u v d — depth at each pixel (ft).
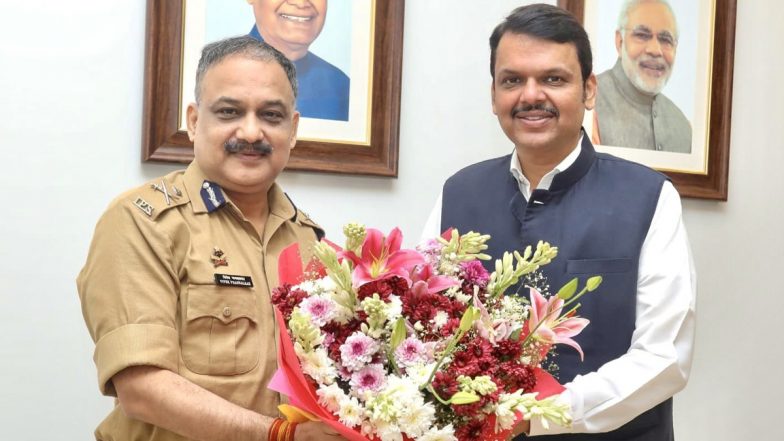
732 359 10.00
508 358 4.64
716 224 9.98
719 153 9.82
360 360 4.35
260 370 5.46
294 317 4.39
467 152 9.00
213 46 5.87
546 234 6.78
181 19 7.88
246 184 5.70
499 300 4.99
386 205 8.68
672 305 6.46
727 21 9.86
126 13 7.85
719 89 9.82
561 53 6.58
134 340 5.10
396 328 4.32
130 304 5.19
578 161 6.85
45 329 7.57
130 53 7.86
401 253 4.68
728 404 9.96
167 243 5.37
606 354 6.52
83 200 7.70
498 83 6.79
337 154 8.38
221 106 5.65
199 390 5.10
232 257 5.63
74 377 7.66
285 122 5.82
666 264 6.56
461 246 4.96
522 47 6.61
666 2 9.64
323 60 8.39
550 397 4.55
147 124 7.74
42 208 7.57
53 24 7.63
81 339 7.68
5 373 7.45
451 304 4.67
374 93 8.51
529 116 6.63
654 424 6.57
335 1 8.43
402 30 8.59
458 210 7.36
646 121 9.55
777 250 10.16
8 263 7.48
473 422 4.40
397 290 4.66
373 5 8.53
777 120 10.16
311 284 4.75
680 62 9.69
